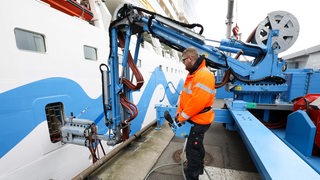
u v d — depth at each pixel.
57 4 1.91
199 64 1.65
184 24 1.95
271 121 3.58
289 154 1.31
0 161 1.34
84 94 2.14
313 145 2.10
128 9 1.79
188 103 1.56
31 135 1.54
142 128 3.97
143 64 3.91
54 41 1.71
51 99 1.70
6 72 1.33
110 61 1.86
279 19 2.56
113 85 1.86
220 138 3.61
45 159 1.69
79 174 2.06
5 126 1.35
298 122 2.29
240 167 2.42
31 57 1.50
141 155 2.87
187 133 1.73
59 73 1.78
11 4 1.34
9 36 1.33
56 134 1.84
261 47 2.56
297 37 2.51
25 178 1.51
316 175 1.03
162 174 2.28
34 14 1.51
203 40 2.04
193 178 1.78
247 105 3.14
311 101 2.39
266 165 1.15
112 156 2.72
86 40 2.13
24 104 1.46
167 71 5.85
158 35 2.02
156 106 4.00
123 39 2.04
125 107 1.92
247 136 1.70
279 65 2.66
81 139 1.71
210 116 1.73
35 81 1.55
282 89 2.86
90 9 2.60
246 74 2.50
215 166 2.45
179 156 2.82
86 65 2.15
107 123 1.87
